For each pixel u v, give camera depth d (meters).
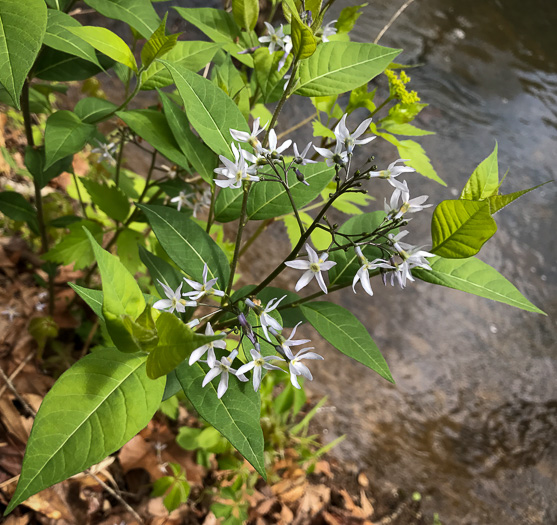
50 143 0.23
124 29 0.73
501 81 1.18
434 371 0.62
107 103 0.26
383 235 0.18
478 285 0.19
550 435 0.60
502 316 0.73
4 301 0.39
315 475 0.47
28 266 0.43
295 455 0.46
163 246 0.20
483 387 0.62
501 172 0.97
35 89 0.31
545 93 1.20
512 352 0.68
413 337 0.65
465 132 1.01
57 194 0.42
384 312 0.67
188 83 0.20
